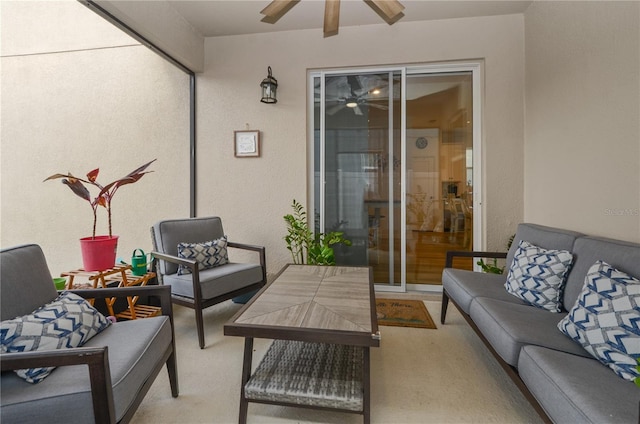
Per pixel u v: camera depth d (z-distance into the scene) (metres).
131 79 3.55
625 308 1.17
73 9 3.61
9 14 3.70
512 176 2.92
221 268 2.52
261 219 3.33
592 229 1.96
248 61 3.29
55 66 3.67
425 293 3.14
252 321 1.36
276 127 3.27
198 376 1.74
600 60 1.88
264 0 2.70
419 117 3.15
